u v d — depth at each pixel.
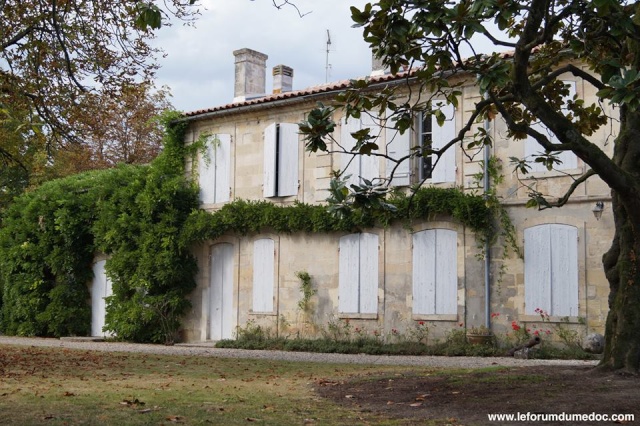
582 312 16.45
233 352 18.58
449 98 9.65
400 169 19.08
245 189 21.91
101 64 14.36
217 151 22.56
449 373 11.09
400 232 18.97
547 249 16.97
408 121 9.53
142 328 22.36
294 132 21.03
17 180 33.38
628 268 9.80
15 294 25.38
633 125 10.20
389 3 8.20
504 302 17.39
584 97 16.69
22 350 17.64
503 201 17.55
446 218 18.30
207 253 22.34
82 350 18.44
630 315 9.71
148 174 23.31
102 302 24.61
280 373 12.81
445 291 18.19
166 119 23.12
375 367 13.94
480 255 17.72
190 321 22.38
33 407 7.68
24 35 13.66
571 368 10.65
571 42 9.45
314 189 20.53
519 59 8.84
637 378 9.24
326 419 7.36
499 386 9.13
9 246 26.03
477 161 17.94
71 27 13.99
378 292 19.20
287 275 20.78
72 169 33.78
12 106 13.94
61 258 24.50
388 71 21.12
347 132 20.05
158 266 22.05
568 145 8.92
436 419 7.36
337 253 19.97
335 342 19.22
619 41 10.83
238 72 25.28
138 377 11.92
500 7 8.43
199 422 6.99
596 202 16.44
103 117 15.23
